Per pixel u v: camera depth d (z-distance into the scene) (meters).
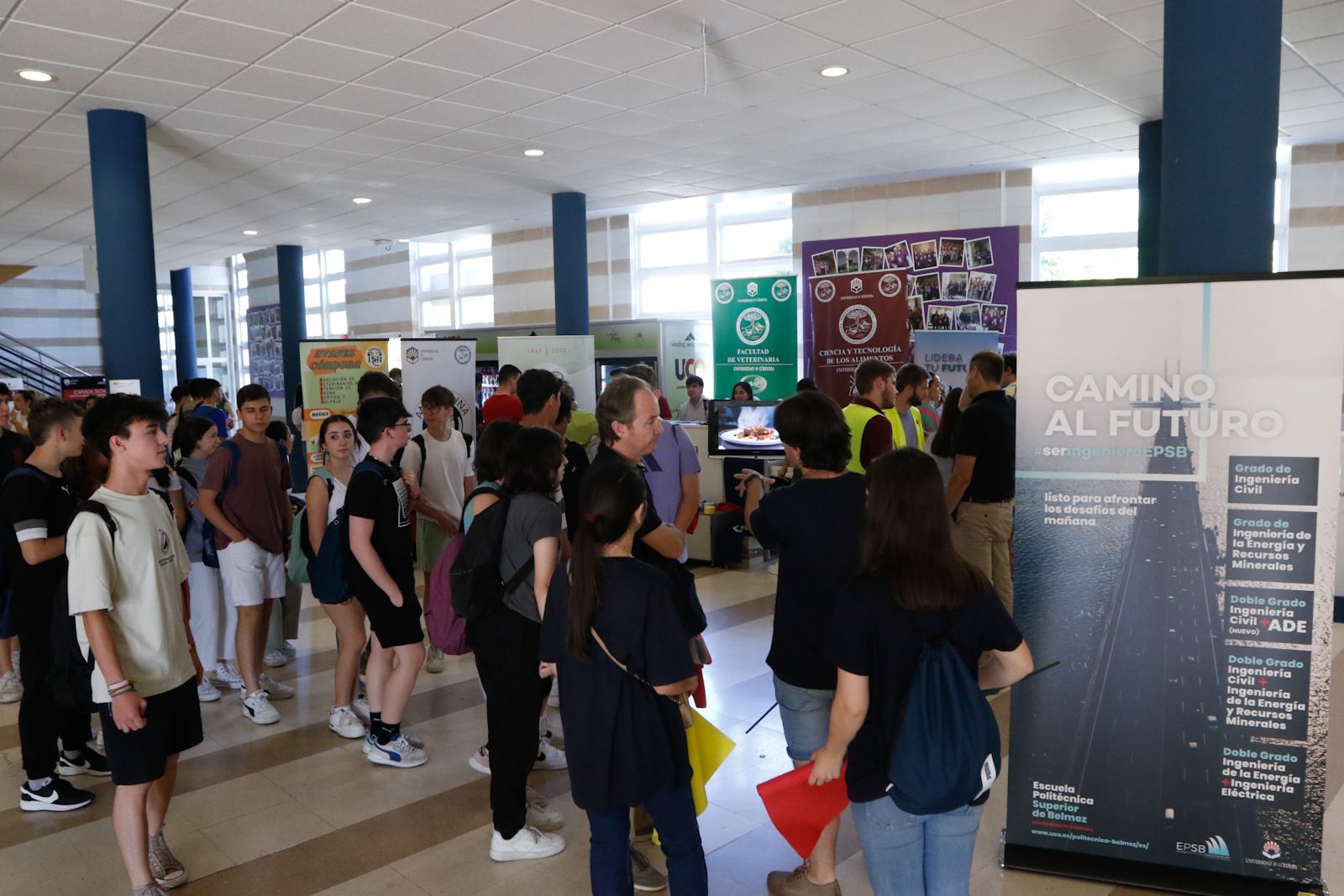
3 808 3.36
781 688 2.49
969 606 1.81
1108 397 2.52
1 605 3.83
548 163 8.90
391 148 8.08
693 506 3.28
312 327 18.08
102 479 3.30
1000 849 2.86
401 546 3.48
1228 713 2.49
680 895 2.24
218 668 4.59
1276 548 2.42
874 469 1.85
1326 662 2.40
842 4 4.98
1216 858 2.54
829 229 11.02
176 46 5.34
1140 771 2.59
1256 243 3.50
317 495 3.75
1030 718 2.69
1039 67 6.17
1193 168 3.52
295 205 10.82
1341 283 2.32
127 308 6.75
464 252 15.14
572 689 2.14
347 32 5.20
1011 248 8.90
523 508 2.70
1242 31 3.41
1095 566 2.58
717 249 12.33
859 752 1.87
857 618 1.81
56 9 4.73
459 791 3.41
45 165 8.31
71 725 3.57
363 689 4.53
